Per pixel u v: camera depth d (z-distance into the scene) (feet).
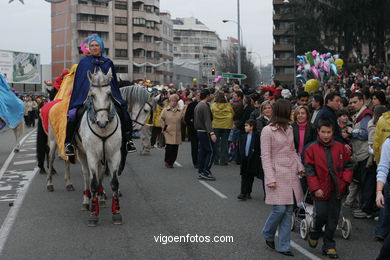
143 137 57.82
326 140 21.66
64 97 34.30
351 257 21.65
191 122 47.50
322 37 186.50
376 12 146.00
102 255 21.83
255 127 32.32
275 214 21.80
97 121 25.49
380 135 24.08
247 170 32.27
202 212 29.63
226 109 49.47
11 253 22.22
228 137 51.80
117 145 27.17
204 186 38.22
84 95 29.07
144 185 38.60
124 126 29.63
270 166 21.58
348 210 30.76
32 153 60.64
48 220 27.91
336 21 152.15
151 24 321.32
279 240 22.03
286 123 21.83
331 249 21.59
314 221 21.99
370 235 25.11
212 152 40.88
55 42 305.12
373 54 157.48
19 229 26.12
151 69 322.34
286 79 285.84
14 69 241.76
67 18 295.07
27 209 30.60
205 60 433.48
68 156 30.48
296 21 180.34
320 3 153.58
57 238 24.44
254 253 22.11
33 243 23.65
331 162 21.45
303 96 33.88
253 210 30.19
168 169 46.98
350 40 153.38
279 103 21.89
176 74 367.86
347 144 28.99
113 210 27.17
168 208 30.71
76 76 29.45
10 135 89.20
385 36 156.97
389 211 20.77
